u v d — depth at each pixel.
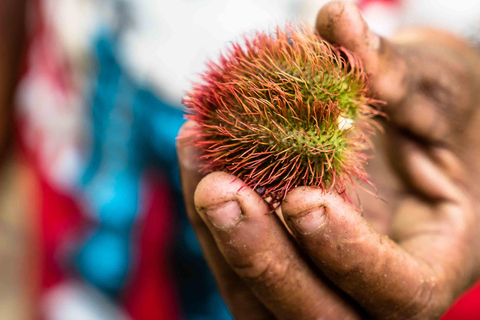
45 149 0.39
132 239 0.35
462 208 0.26
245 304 0.24
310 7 0.34
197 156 0.23
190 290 0.37
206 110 0.22
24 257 0.52
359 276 0.21
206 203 0.21
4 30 0.31
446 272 0.23
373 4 0.41
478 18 0.36
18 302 0.51
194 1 0.33
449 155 0.26
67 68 0.36
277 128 0.21
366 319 0.23
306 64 0.22
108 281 0.36
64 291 0.39
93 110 0.36
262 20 0.33
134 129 0.35
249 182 0.21
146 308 0.37
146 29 0.33
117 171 0.35
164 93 0.34
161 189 0.35
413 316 0.22
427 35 0.28
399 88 0.24
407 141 0.27
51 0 0.35
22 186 0.51
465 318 0.32
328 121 0.21
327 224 0.20
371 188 0.28
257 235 0.21
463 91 0.25
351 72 0.22
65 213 0.39
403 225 0.27
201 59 0.33
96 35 0.34
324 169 0.21
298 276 0.22
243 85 0.21
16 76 0.33
